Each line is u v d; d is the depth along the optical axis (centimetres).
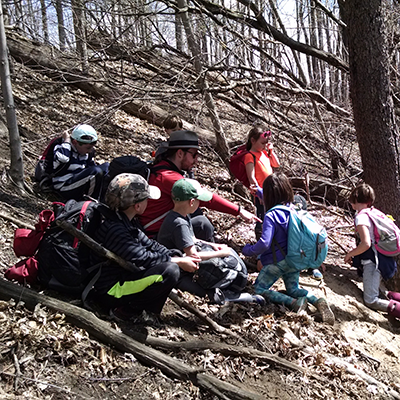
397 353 370
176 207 336
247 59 721
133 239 286
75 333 266
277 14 773
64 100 797
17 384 226
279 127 745
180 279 354
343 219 630
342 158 693
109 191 280
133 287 283
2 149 542
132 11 708
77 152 473
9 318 263
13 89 752
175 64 722
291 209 371
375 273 416
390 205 467
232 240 506
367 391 304
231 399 257
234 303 353
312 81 806
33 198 464
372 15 446
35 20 852
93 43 826
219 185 672
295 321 347
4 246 361
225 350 291
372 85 457
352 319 394
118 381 250
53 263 283
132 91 690
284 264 373
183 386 260
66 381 239
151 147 746
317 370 307
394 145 464
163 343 284
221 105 1045
